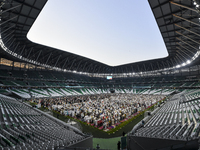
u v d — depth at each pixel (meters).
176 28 28.64
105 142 15.63
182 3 20.08
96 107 31.33
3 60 55.34
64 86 70.75
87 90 78.56
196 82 63.19
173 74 80.69
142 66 89.88
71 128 17.69
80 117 25.52
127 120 24.03
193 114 14.02
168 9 22.80
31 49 49.56
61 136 11.41
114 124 21.98
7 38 35.06
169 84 75.00
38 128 12.99
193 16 22.52
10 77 52.62
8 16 24.36
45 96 50.19
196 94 30.98
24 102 33.44
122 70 102.56
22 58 52.47
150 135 9.89
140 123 18.14
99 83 98.94
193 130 9.20
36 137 9.71
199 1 17.48
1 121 11.40
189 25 25.92
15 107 20.53
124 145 13.44
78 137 12.25
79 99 47.66
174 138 7.88
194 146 5.55
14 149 6.36
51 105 34.09
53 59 69.00
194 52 42.31
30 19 27.30
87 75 104.38
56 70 82.38
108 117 23.00
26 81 56.66
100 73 105.19
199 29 26.61
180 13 22.78
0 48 34.97
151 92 73.19
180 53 48.16
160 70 83.06
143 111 30.36
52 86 64.38
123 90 88.81
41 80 65.50
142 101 39.75
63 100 43.47
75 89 73.19
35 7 23.47
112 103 36.66
